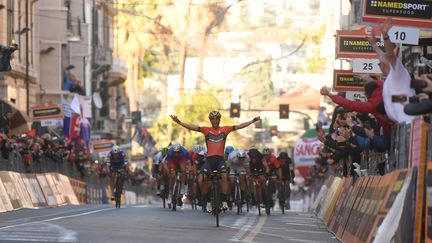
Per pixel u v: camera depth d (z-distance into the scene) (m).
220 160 36.59
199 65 184.12
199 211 49.16
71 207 55.38
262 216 47.38
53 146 67.81
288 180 56.38
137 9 151.25
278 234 32.03
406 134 24.50
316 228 38.03
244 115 186.50
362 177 29.91
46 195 61.62
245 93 188.38
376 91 28.28
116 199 54.69
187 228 33.03
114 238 27.14
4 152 53.47
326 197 48.75
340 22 85.81
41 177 61.91
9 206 49.78
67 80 101.94
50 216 39.81
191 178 50.78
